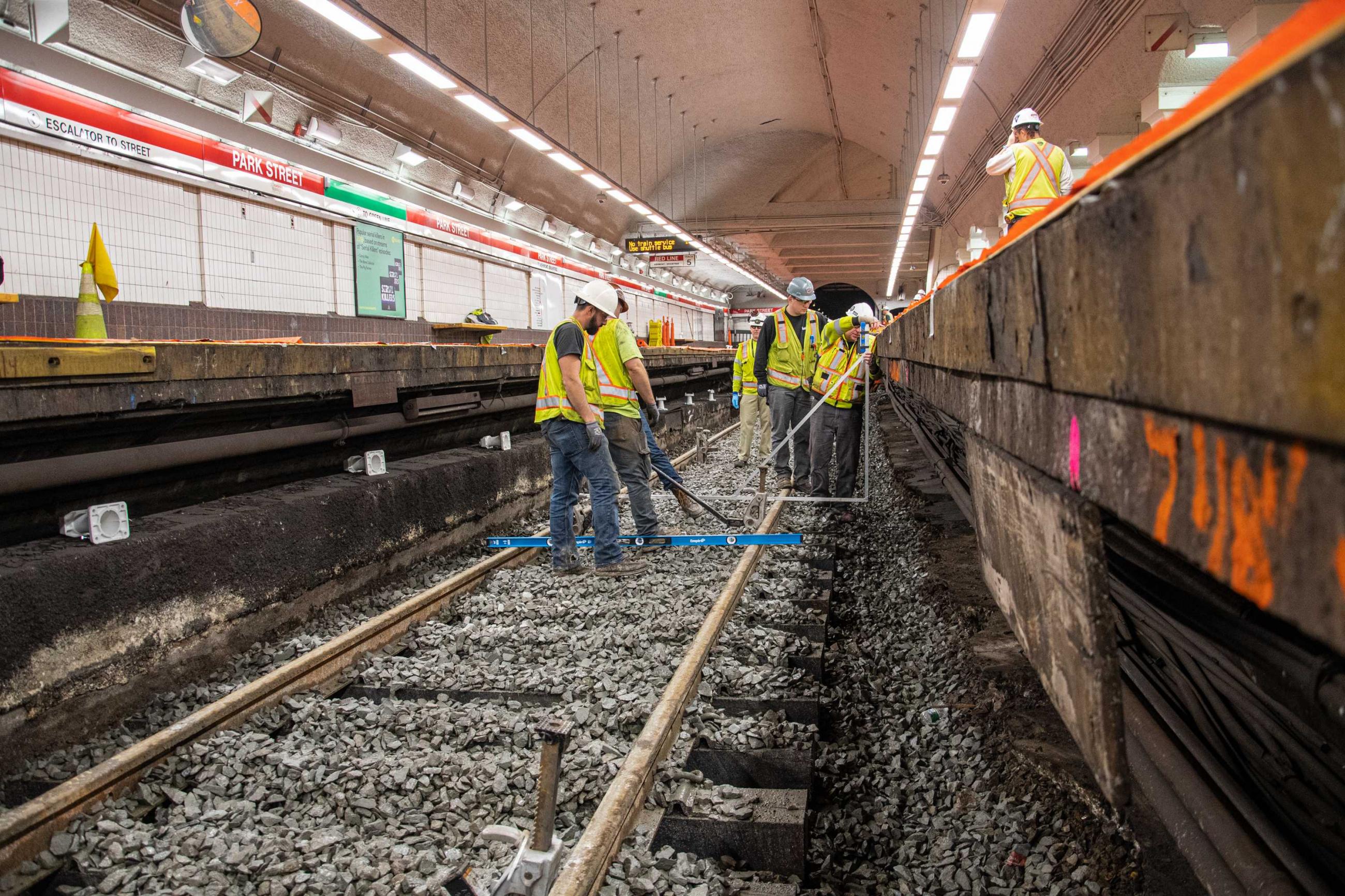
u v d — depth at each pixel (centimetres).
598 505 579
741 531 694
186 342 460
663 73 2050
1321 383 63
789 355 869
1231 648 161
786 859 275
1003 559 213
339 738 349
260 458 582
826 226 3031
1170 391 94
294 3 1055
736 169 3020
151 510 494
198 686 421
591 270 2616
